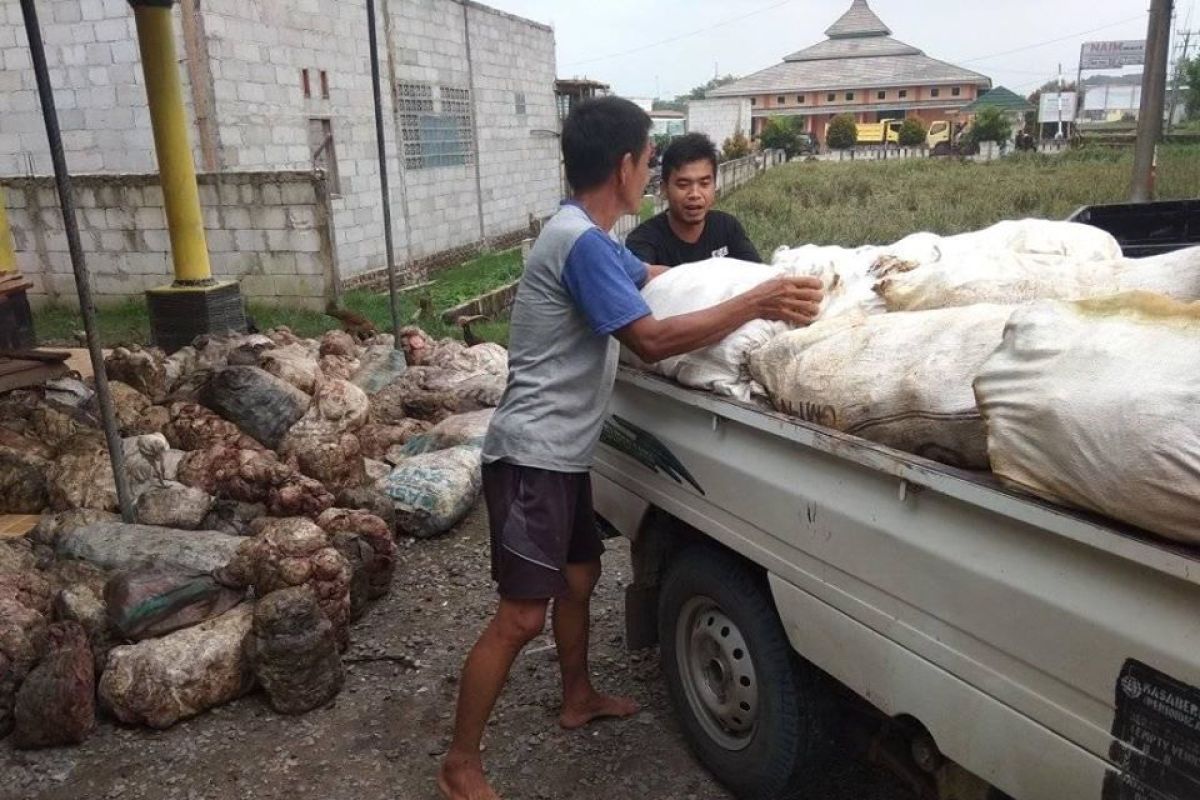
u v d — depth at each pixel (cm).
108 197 1240
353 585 421
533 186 2398
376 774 327
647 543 344
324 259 1206
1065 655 180
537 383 279
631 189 284
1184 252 254
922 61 8412
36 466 521
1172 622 160
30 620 358
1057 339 183
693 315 269
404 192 1368
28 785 324
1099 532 166
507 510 281
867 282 298
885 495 221
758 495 265
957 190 2297
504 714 358
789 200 2291
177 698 349
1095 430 166
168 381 668
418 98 1748
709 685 315
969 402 214
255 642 355
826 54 8919
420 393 677
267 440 559
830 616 245
